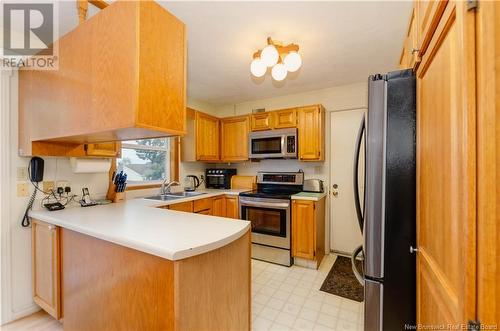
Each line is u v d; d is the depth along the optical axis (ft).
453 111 1.95
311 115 9.98
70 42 4.28
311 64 8.15
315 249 8.82
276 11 5.30
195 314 3.39
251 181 11.75
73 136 4.67
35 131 5.34
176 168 11.09
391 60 7.82
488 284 1.51
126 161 9.36
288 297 6.95
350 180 10.38
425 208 2.98
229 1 4.94
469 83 1.60
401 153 3.67
